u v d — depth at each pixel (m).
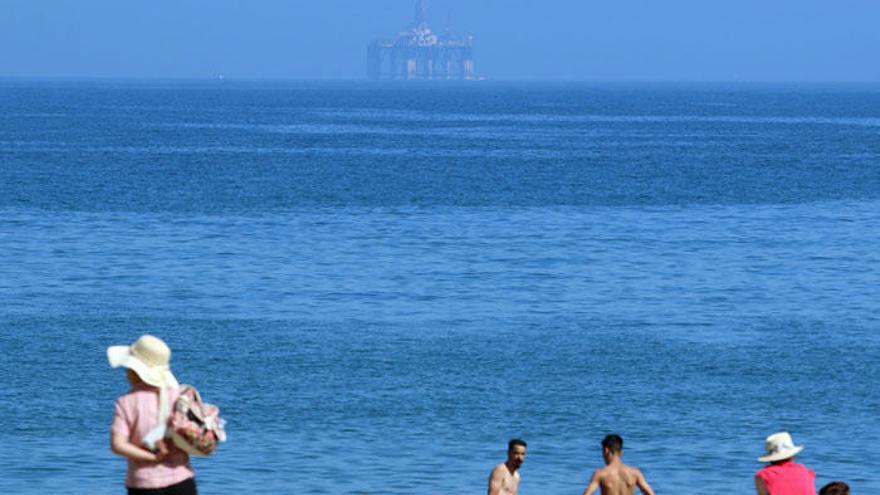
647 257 180.62
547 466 85.44
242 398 100.88
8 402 98.19
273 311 137.38
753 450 89.75
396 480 82.00
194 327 127.88
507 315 136.75
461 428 93.88
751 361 115.81
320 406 98.75
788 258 180.88
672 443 91.19
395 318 134.38
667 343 123.31
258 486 80.06
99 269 162.62
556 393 103.62
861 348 122.19
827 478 84.19
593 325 132.00
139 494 37.19
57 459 84.50
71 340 120.62
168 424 36.97
